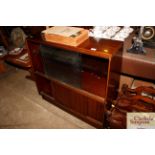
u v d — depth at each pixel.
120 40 1.83
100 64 1.64
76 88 1.92
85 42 1.73
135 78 2.28
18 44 3.30
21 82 3.12
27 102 2.66
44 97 2.61
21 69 3.50
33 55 2.16
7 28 3.62
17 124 2.30
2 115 2.46
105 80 1.67
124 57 2.04
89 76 1.75
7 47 3.44
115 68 1.78
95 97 1.78
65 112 2.44
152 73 1.98
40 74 2.24
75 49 1.60
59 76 2.01
